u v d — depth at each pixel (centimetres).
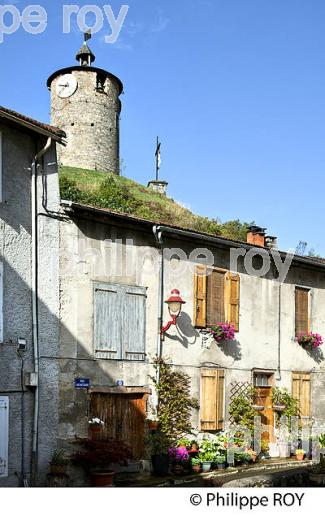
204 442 1398
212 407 1449
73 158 4306
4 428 1049
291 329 1717
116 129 4566
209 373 1458
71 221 1228
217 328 1478
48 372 1141
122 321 1296
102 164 4369
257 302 1627
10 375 1075
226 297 1541
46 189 1188
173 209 3538
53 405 1141
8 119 1089
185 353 1423
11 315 1091
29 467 1087
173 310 1358
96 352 1234
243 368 1559
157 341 1359
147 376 1332
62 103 4394
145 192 3788
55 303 1175
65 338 1183
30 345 1118
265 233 1766
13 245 1110
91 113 4366
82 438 1179
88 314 1232
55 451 1127
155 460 1290
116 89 4578
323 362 1803
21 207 1137
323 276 1848
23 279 1122
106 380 1245
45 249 1171
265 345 1631
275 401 1627
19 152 1147
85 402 1200
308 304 1789
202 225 3403
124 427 1269
